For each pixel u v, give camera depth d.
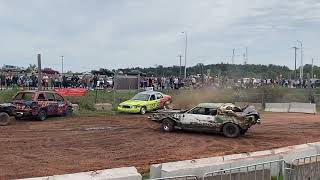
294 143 18.23
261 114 32.22
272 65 80.44
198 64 80.31
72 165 12.94
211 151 16.09
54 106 25.31
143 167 12.97
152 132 20.59
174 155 15.09
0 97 28.47
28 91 24.56
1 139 17.28
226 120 19.67
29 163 13.05
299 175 8.73
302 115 31.70
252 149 16.62
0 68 50.66
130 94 37.91
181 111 20.86
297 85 51.00
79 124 23.02
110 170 8.00
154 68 82.50
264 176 8.50
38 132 19.50
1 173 11.68
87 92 35.66
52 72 50.38
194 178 7.45
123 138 18.52
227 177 7.88
